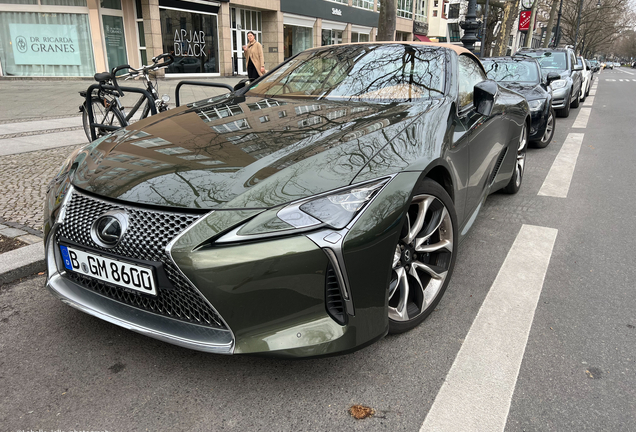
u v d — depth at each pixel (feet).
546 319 7.95
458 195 8.27
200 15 63.93
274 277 5.27
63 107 31.96
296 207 5.40
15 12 54.90
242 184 5.67
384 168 6.11
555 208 13.98
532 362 6.79
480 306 8.34
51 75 57.93
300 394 6.06
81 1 56.54
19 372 6.36
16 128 23.22
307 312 5.50
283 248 5.25
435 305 7.72
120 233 5.65
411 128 7.20
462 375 6.48
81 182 6.42
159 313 5.94
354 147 6.35
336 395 6.05
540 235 11.78
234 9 69.67
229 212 5.38
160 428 5.45
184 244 5.32
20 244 9.89
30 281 8.93
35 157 17.37
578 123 32.71
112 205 5.93
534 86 23.17
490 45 72.43
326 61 10.73
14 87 46.11
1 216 11.40
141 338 7.20
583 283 9.28
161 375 6.38
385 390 6.15
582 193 15.64
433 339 7.30
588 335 7.50
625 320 7.97
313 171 5.80
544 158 21.21
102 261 5.90
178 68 62.28
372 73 9.79
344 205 5.55
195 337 5.63
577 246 11.14
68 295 6.43
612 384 6.35
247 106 9.02
